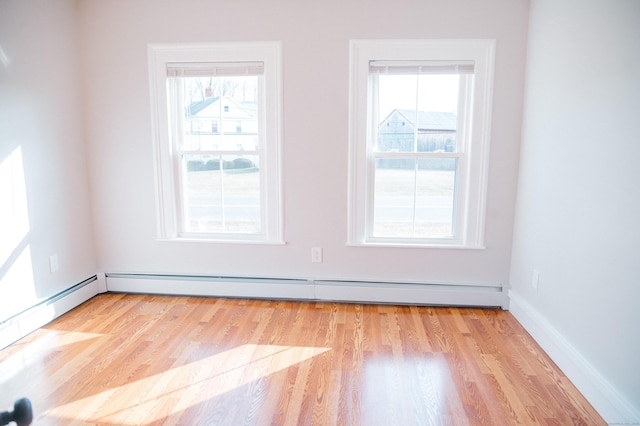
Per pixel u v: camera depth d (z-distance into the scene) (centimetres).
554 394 192
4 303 234
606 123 177
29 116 251
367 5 272
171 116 301
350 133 285
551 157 229
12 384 197
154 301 305
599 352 181
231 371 210
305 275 306
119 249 317
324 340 244
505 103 272
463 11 267
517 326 265
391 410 180
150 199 307
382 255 298
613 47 173
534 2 254
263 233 311
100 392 191
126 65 293
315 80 283
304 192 296
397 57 276
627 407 160
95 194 310
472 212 287
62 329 257
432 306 298
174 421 172
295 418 174
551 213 229
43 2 259
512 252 286
